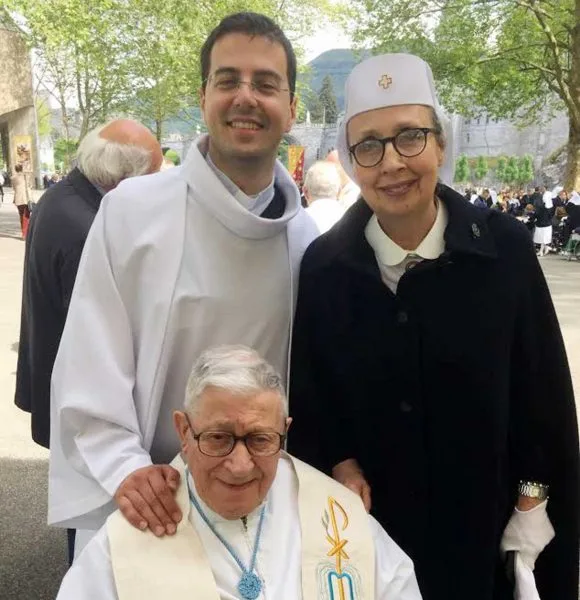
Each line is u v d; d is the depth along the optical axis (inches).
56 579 120.9
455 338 72.1
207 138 79.0
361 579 67.7
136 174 104.7
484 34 888.9
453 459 74.4
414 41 907.4
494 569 77.2
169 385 77.1
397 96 69.4
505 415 74.5
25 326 114.3
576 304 365.1
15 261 484.7
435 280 72.4
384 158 69.2
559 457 77.6
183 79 850.1
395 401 74.3
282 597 65.8
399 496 75.8
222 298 75.5
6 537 134.0
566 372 76.7
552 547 80.6
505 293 72.2
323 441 79.8
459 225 72.5
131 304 76.0
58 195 103.7
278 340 80.0
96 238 76.6
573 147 832.9
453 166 75.4
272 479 67.9
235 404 64.9
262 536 69.2
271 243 77.9
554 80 956.6
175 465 73.9
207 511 68.9
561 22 851.4
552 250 674.8
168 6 798.5
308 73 960.3
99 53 812.0
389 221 73.4
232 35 71.9
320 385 79.0
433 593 77.0
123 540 65.5
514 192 1077.8
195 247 75.4
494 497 74.9
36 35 651.5
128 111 965.8
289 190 79.9
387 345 73.4
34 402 104.7
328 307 75.9
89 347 74.0
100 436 73.1
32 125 952.3
